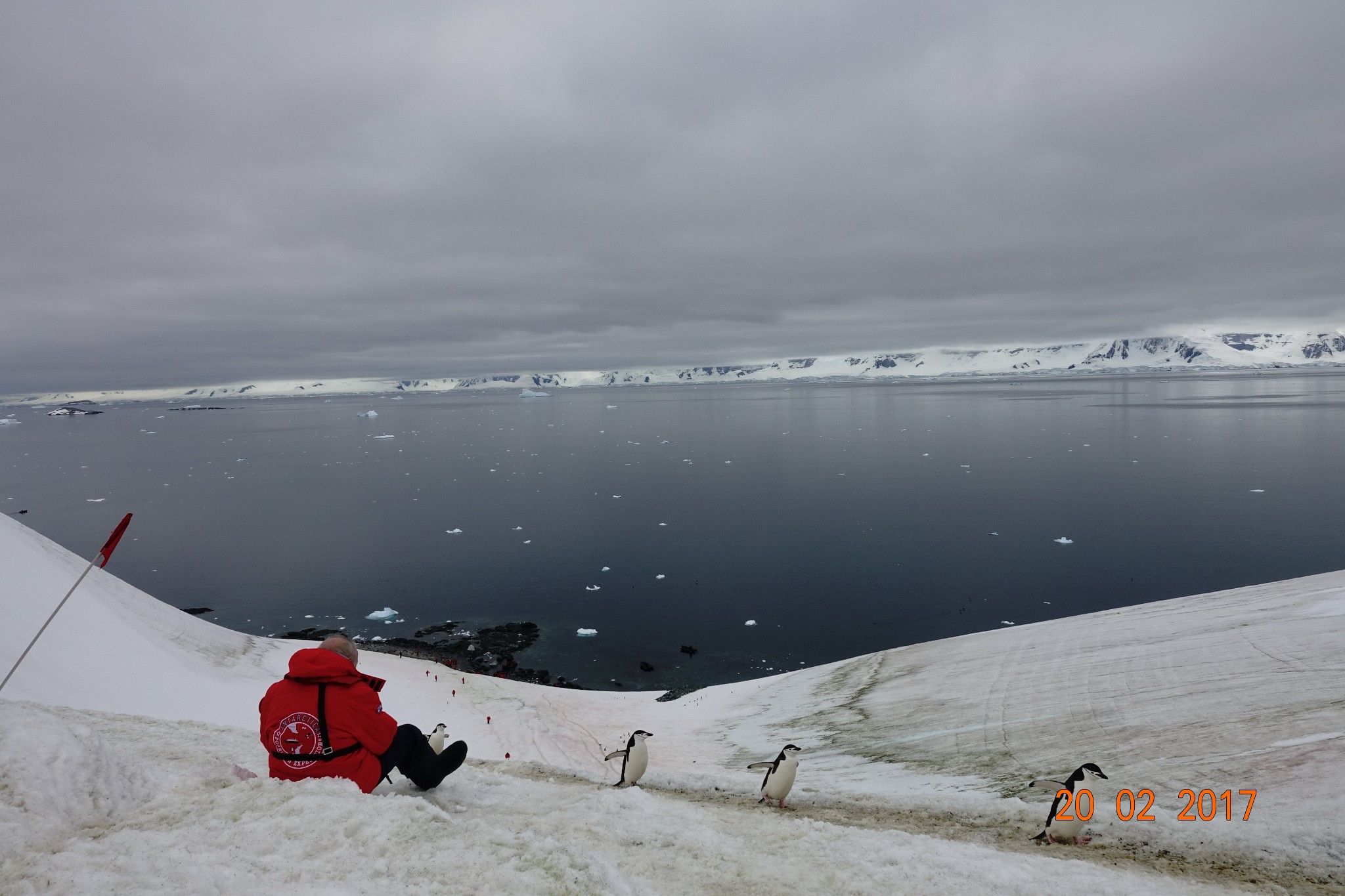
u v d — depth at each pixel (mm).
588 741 26938
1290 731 14930
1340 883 6699
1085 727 18906
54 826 4105
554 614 53938
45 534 81812
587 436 186750
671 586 59375
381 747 5070
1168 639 24984
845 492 95000
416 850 4199
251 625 53188
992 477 101938
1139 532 68250
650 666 44031
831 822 8281
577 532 79062
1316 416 164625
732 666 44000
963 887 5629
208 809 4484
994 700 23234
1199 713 17922
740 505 90062
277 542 77438
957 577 57938
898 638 46938
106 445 188875
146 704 22484
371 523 86000
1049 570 58312
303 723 4895
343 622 53469
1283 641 21594
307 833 4180
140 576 65562
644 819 6426
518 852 4383
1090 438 140750
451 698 32312
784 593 56312
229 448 176750
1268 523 68500
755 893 5055
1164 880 6574
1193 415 180500
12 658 20000
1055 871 6242
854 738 22766
